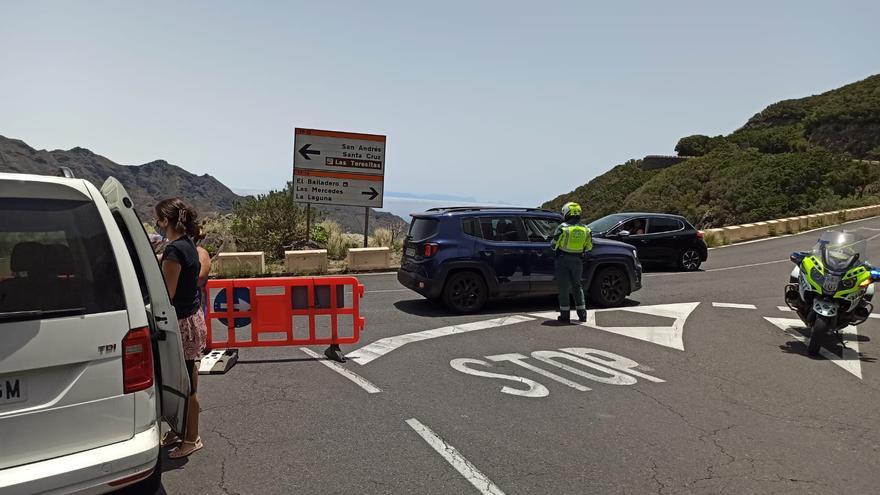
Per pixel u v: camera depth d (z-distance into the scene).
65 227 2.83
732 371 6.46
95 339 2.82
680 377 6.22
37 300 2.70
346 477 3.82
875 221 35.12
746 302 10.94
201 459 4.08
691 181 65.00
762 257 19.69
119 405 2.89
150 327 3.27
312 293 6.86
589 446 4.37
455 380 5.98
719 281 13.92
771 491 3.72
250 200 17.55
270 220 17.03
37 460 2.70
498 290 9.55
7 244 2.67
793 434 4.68
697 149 83.75
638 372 6.37
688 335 8.16
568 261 8.79
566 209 8.95
